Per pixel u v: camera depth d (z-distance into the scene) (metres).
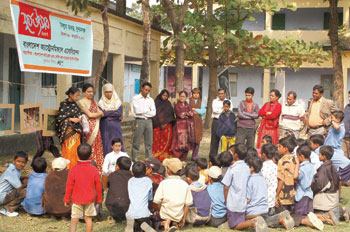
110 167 7.31
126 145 13.11
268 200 6.19
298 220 6.17
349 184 8.77
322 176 6.47
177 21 15.10
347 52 23.83
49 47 8.48
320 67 26.25
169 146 10.41
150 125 9.82
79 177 5.18
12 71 13.89
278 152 6.94
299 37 26.61
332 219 6.24
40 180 6.23
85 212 5.28
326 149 6.54
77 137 7.40
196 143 10.98
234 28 16.19
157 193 5.63
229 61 17.75
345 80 24.11
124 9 16.39
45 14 8.34
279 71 17.59
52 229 5.68
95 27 12.98
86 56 9.62
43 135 7.30
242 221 5.85
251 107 10.16
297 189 6.29
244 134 10.11
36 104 7.31
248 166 6.12
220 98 10.65
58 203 5.99
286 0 26.16
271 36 27.14
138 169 5.66
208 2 17.50
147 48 12.46
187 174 6.05
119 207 5.86
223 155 6.30
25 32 7.82
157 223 5.71
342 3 25.12
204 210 5.94
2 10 9.50
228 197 5.92
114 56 14.92
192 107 11.08
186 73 30.69
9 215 6.19
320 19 27.20
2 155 10.38
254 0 15.40
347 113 9.80
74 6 8.66
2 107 7.51
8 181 6.26
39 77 15.10
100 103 8.47
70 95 7.42
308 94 27.72
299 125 9.63
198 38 14.48
